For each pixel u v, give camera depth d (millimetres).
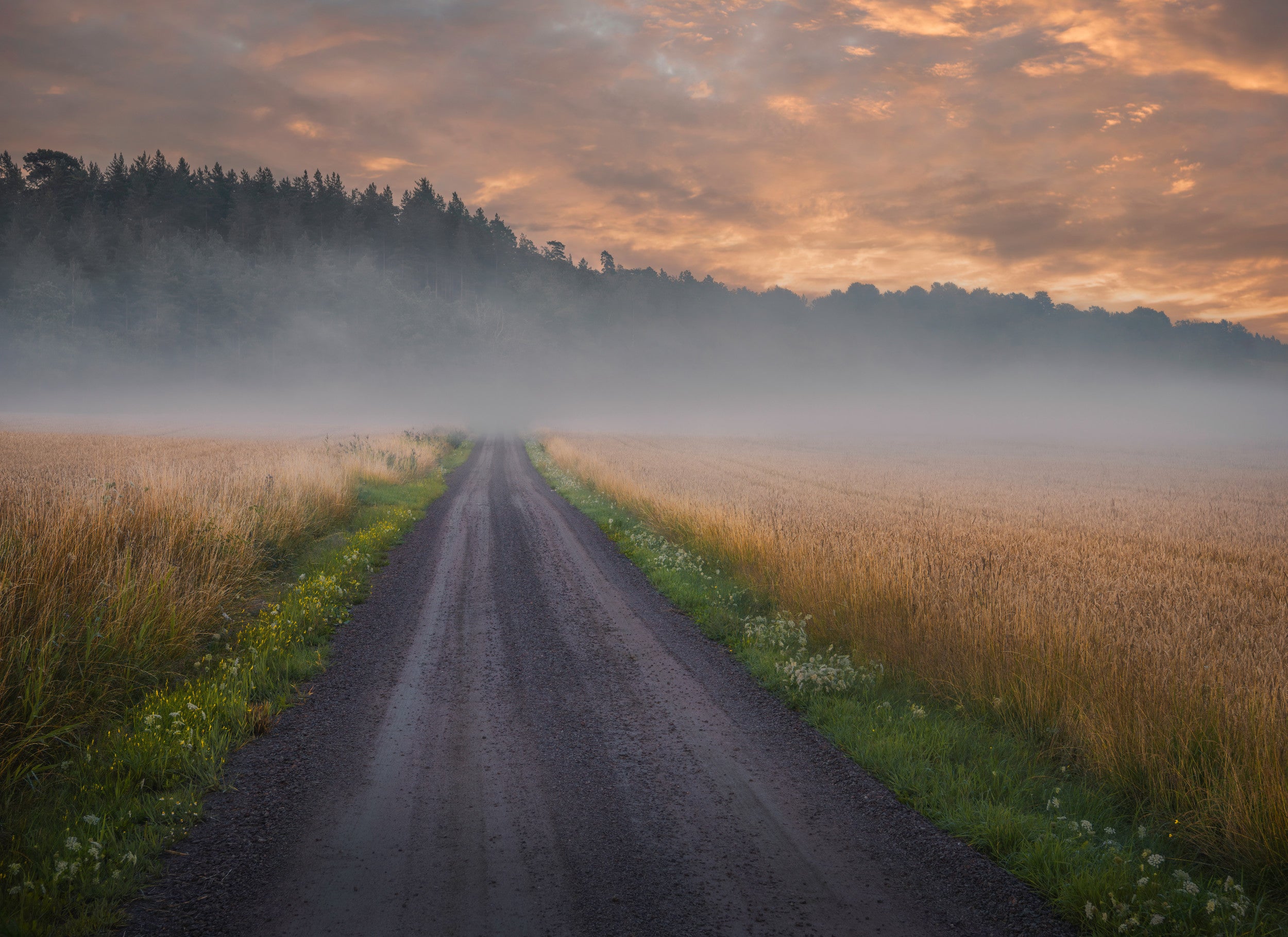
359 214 173125
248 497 11969
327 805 4379
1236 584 10789
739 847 4000
